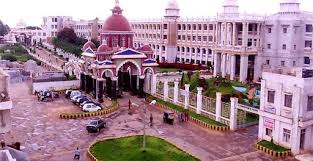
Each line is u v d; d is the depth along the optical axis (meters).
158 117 51.72
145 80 66.50
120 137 41.16
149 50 65.25
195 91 62.19
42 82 69.62
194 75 78.75
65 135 42.56
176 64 105.00
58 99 63.09
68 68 79.75
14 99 62.66
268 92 39.56
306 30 77.50
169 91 60.03
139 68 63.00
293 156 36.75
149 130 45.31
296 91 36.03
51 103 59.66
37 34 183.12
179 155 35.41
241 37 84.00
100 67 58.81
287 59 77.25
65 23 176.12
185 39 110.19
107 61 59.56
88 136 42.34
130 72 65.88
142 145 37.88
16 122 47.72
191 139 41.94
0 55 110.62
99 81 59.06
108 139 40.12
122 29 66.56
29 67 92.19
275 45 79.56
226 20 84.38
